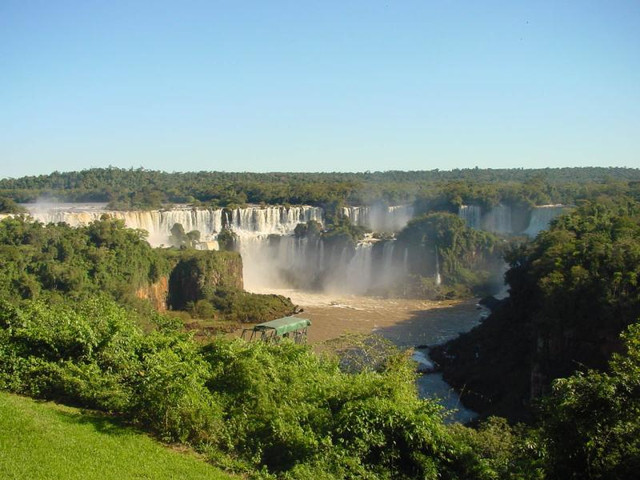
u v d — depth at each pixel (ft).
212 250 282.97
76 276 220.64
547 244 179.52
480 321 228.63
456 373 157.48
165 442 54.75
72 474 44.42
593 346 122.21
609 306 118.62
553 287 134.62
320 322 232.53
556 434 49.39
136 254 252.01
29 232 239.91
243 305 252.62
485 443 66.44
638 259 130.62
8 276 211.00
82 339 65.62
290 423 55.83
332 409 59.88
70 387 60.95
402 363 78.33
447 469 54.95
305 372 66.54
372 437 54.85
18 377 62.39
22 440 48.60
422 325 226.17
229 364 62.80
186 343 67.77
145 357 65.72
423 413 58.23
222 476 48.93
